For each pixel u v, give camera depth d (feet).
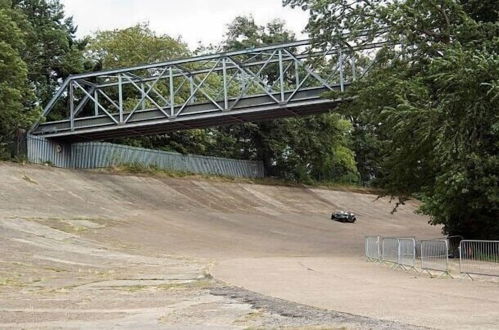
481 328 28.91
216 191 197.88
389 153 106.63
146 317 34.58
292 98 154.51
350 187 286.66
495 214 90.68
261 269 64.28
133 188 167.84
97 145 187.42
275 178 252.21
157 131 176.65
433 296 41.65
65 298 43.55
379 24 101.81
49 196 132.87
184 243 108.68
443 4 95.45
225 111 158.92
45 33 186.09
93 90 176.14
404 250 68.13
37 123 168.45
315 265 71.05
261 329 29.78
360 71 152.05
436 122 84.74
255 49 157.69
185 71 168.25
